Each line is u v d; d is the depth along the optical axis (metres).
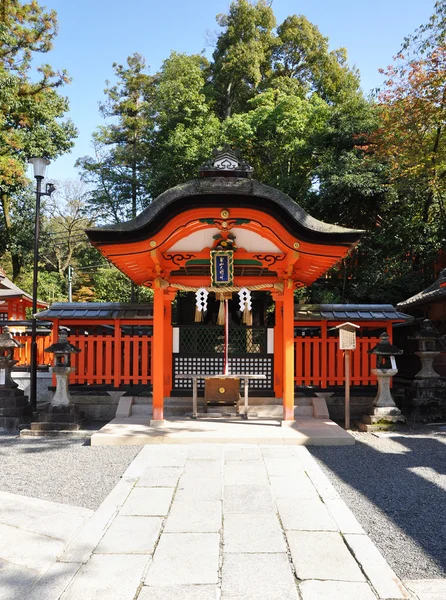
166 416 8.27
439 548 3.45
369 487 4.88
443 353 10.05
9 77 19.16
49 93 22.95
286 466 5.50
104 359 9.27
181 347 8.89
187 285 7.79
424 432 7.56
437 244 15.87
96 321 9.56
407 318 9.41
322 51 27.17
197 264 7.71
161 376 7.42
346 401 7.97
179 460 5.75
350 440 6.66
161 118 23.84
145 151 26.17
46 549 3.32
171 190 6.55
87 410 8.85
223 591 2.78
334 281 18.67
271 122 20.97
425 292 11.65
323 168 17.02
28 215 26.02
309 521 3.85
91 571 3.01
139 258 7.32
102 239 6.72
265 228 6.87
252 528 3.70
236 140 21.73
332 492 4.59
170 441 6.68
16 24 20.58
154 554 3.25
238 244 7.48
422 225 16.12
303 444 6.62
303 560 3.16
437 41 15.26
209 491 4.61
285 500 4.36
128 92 28.81
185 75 24.44
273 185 19.94
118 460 5.92
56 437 7.37
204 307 7.40
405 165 15.80
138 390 9.02
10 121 21.61
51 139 23.48
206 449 6.30
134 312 9.45
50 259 32.62
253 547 3.36
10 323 12.84
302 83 27.48
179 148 21.50
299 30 27.11
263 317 9.44
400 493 4.69
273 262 7.55
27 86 21.39
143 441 6.71
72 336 9.13
